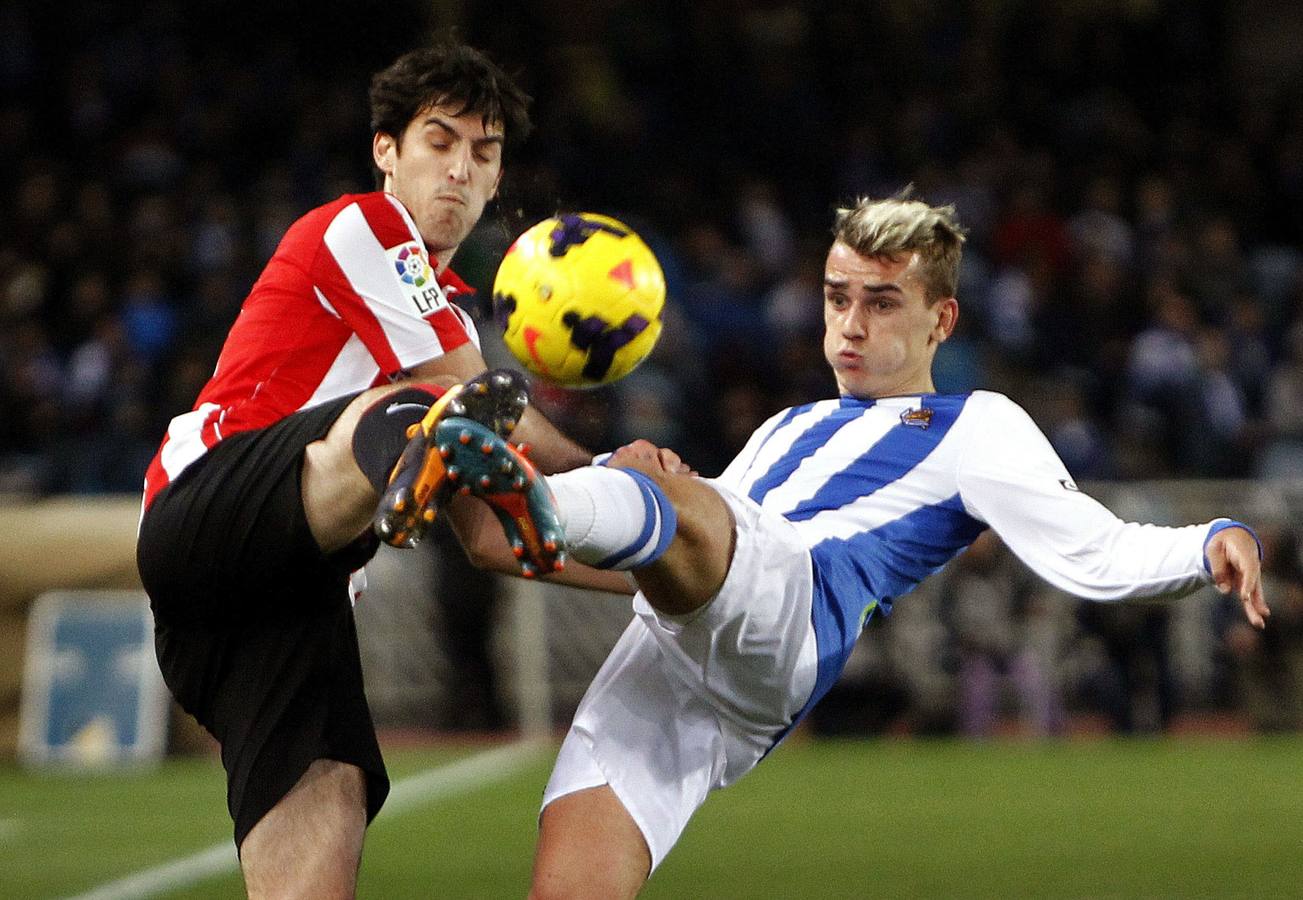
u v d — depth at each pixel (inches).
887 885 960.9
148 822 1232.8
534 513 458.0
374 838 1159.6
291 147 2363.4
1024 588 1756.9
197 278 2122.3
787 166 2471.7
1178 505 1844.2
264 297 574.2
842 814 1259.8
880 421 648.4
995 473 621.9
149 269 2118.6
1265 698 1765.5
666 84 2539.4
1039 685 1752.0
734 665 563.5
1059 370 2170.3
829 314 668.1
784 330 2117.4
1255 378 2130.9
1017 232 2277.3
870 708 1775.3
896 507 631.8
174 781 1472.7
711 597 538.6
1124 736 1756.9
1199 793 1344.7
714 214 2336.4
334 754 555.2
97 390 1946.4
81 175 2297.0
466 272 746.8
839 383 671.1
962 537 642.2
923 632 1795.0
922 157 2464.3
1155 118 2640.3
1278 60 2812.5
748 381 2070.6
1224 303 2256.4
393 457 490.3
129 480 1850.4
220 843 1128.2
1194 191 2508.6
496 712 1815.9
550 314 544.4
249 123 2369.6
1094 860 1040.8
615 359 550.3
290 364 567.2
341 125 2377.0
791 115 2488.9
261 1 2524.6
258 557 527.2
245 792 551.5
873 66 2583.7
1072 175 2469.2
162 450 557.0
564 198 2325.3
